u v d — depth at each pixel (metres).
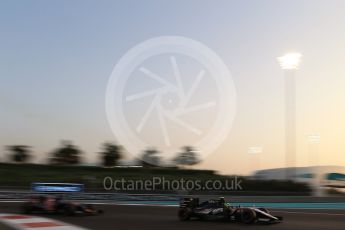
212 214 16.84
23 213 19.28
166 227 14.62
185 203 17.42
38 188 33.88
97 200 33.34
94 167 57.88
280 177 46.81
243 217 16.00
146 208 24.56
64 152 61.91
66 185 34.84
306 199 33.97
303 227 14.88
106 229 13.70
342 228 14.78
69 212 18.31
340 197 34.03
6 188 37.94
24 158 61.62
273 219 15.99
